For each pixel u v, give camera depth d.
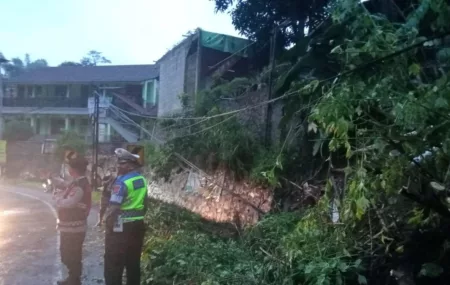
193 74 20.27
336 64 6.87
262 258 6.21
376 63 4.23
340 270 4.73
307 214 6.16
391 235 4.87
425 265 4.38
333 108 4.26
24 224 13.62
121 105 33.44
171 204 12.59
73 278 6.50
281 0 12.67
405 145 4.10
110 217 5.85
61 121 43.25
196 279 6.07
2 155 39.59
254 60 16.34
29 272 7.71
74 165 6.52
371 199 4.46
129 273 6.08
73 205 6.37
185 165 13.53
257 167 9.05
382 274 4.87
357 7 4.78
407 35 4.55
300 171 8.17
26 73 46.22
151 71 40.03
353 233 5.09
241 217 9.45
